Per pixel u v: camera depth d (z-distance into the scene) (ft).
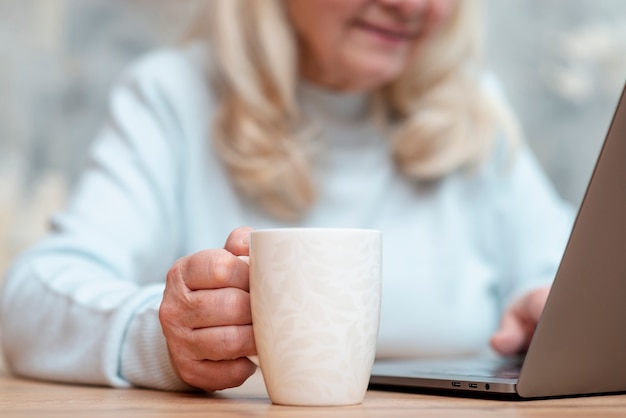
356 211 5.03
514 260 5.55
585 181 8.26
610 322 2.21
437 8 4.51
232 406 2.18
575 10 8.36
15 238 6.81
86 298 3.09
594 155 8.27
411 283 5.05
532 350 2.14
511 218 5.55
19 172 6.89
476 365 3.04
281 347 2.14
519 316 3.62
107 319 2.88
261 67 4.75
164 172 4.75
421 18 4.51
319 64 4.74
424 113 5.13
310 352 2.12
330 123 5.02
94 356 2.85
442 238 5.18
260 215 4.91
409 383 2.49
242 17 4.78
